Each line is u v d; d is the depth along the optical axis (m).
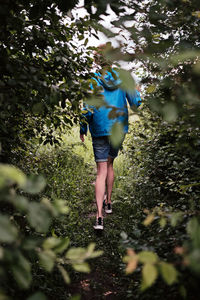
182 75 1.29
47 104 2.07
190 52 1.09
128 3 1.42
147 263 0.81
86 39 1.99
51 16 1.79
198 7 1.41
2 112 1.81
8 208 1.34
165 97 1.19
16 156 2.95
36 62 2.12
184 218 1.41
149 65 1.31
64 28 2.01
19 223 1.64
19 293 1.50
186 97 1.04
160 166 3.50
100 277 2.33
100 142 3.25
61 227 2.81
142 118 1.52
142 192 3.55
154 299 1.44
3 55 1.79
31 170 3.34
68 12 1.63
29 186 0.74
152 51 1.23
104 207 3.90
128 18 1.28
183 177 2.91
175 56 1.12
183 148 1.53
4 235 0.65
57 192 3.68
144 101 1.41
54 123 2.46
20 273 0.73
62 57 1.94
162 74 1.41
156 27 1.41
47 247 0.89
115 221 3.34
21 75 1.60
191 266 0.78
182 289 1.05
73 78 2.03
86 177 4.92
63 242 0.91
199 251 0.79
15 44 1.95
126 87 0.92
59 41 2.05
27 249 0.80
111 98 2.99
